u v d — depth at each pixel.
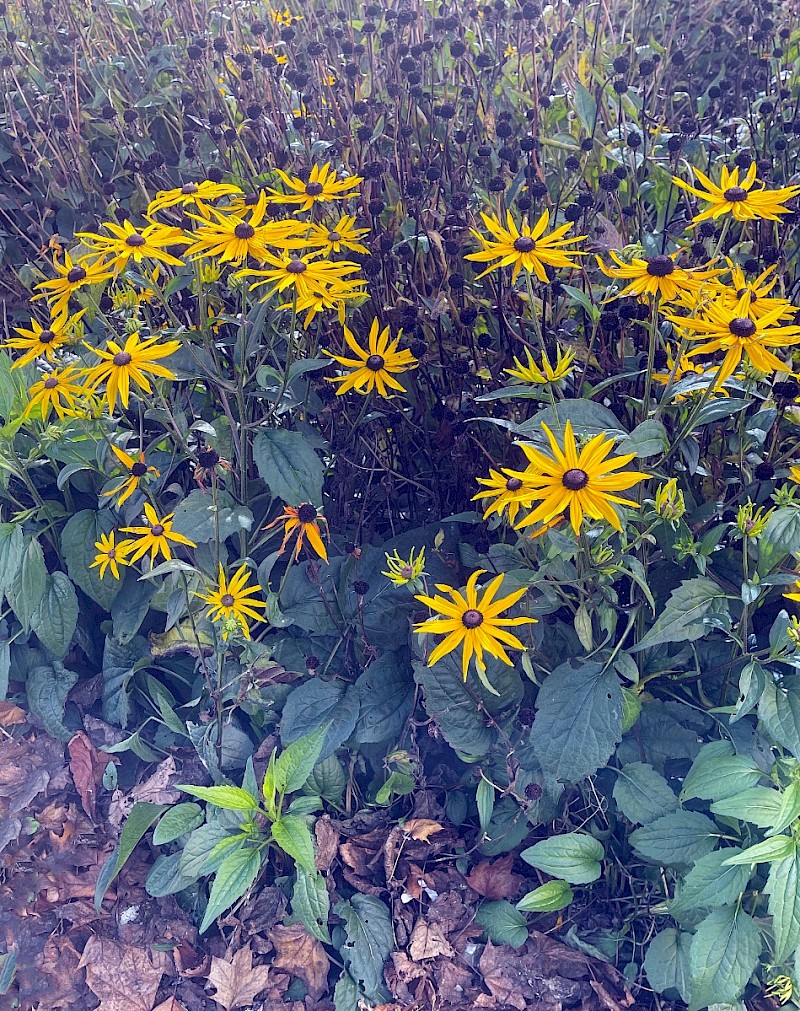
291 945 0.69
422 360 0.71
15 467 0.72
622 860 0.69
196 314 0.76
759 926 0.61
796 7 1.07
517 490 0.58
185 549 0.73
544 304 0.69
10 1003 0.67
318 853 0.71
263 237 0.61
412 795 0.75
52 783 0.78
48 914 0.71
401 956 0.67
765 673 0.57
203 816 0.70
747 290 0.56
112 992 0.67
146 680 0.79
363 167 0.79
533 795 0.67
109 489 0.69
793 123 0.83
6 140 0.99
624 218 0.76
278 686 0.75
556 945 0.67
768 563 0.56
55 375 0.65
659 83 0.95
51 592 0.75
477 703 0.68
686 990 0.61
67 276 0.63
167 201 0.64
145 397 0.65
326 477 0.80
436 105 0.92
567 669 0.63
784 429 0.67
